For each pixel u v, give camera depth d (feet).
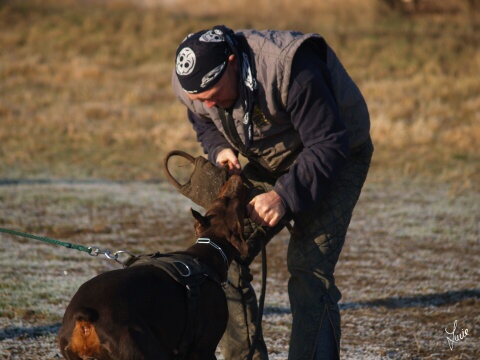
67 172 55.57
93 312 15.10
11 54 107.34
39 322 26.63
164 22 119.55
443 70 94.38
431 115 75.82
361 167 20.36
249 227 20.72
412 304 30.55
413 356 24.95
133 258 17.75
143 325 15.37
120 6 131.44
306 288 19.19
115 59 105.91
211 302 17.30
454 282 33.47
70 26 117.80
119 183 52.75
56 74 98.02
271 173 20.94
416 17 122.11
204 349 17.35
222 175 20.12
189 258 17.61
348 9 123.54
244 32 18.92
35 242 37.52
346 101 19.66
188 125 72.69
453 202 48.55
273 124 19.15
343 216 19.71
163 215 44.52
